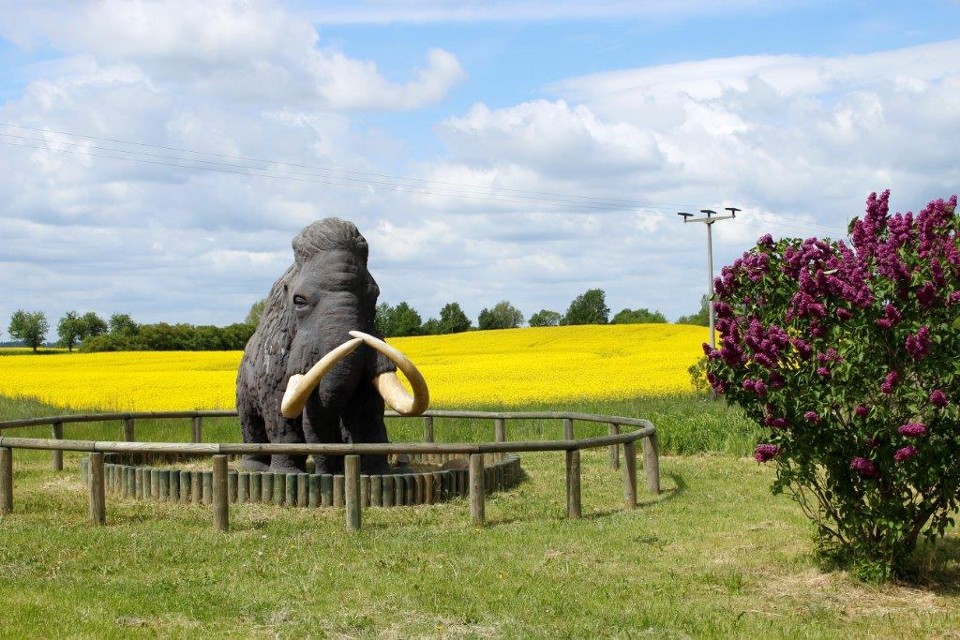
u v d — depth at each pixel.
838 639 6.11
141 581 7.44
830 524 9.31
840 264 7.09
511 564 7.95
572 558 8.20
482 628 6.36
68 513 10.28
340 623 6.42
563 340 51.00
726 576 7.58
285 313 11.40
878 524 7.10
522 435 17.66
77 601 6.82
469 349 48.69
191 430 16.78
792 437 7.25
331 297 10.95
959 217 7.14
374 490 10.59
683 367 32.41
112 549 8.43
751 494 11.58
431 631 6.29
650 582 7.46
